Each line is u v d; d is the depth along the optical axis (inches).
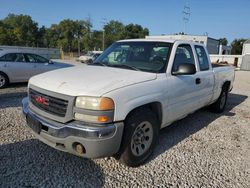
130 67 166.7
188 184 133.9
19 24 3784.5
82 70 161.3
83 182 130.6
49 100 134.0
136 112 140.3
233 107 307.7
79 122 125.3
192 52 199.0
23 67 402.3
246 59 1120.2
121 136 130.8
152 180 135.7
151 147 153.9
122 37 3631.9
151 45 181.6
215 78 231.9
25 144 169.0
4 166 140.8
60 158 152.6
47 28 4047.7
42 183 127.7
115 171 142.5
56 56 1958.7
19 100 297.9
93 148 122.1
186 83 181.2
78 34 3863.2
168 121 171.5
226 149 179.2
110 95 125.5
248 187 134.2
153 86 149.9
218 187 132.6
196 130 215.3
